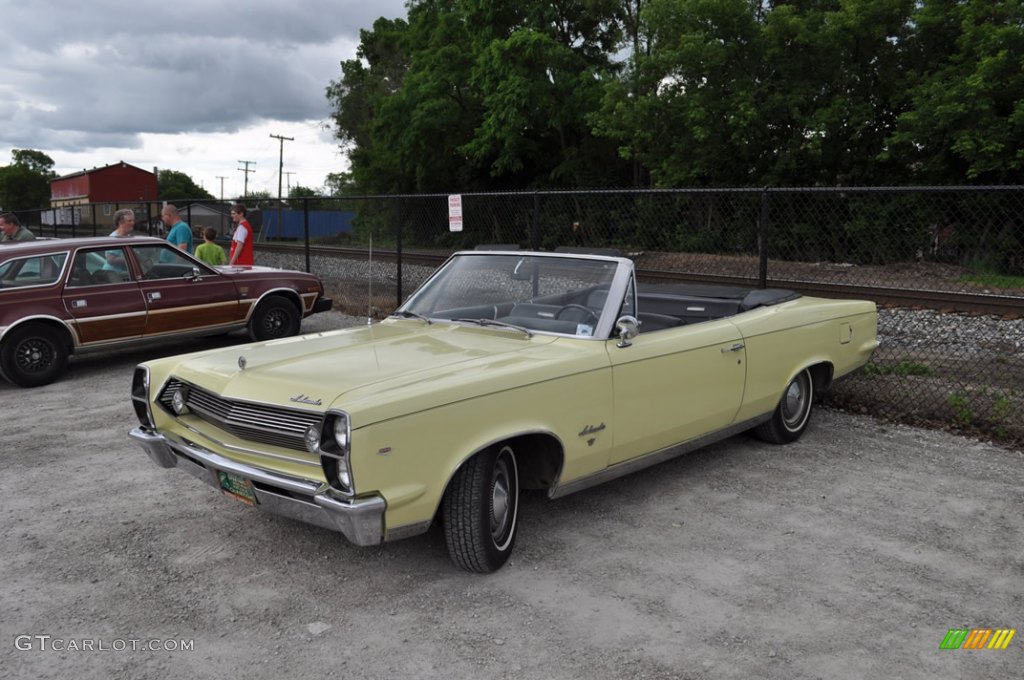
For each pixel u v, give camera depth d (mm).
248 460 3621
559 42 30250
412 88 34062
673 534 4270
